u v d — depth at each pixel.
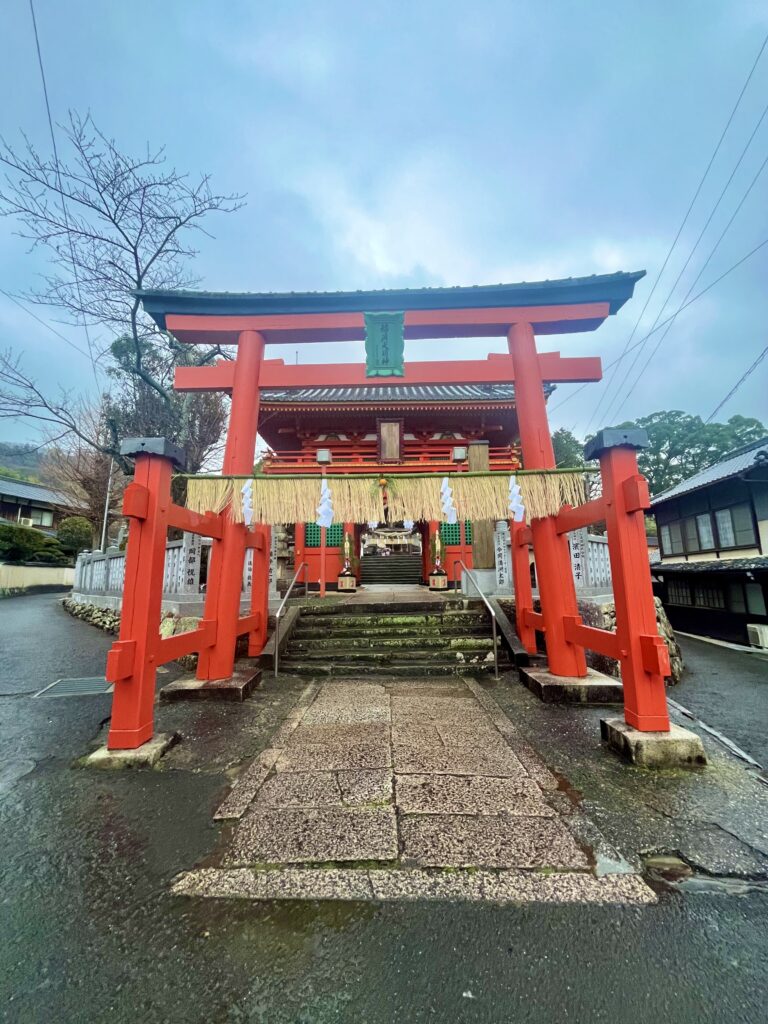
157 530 3.32
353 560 11.16
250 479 4.16
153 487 3.33
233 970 1.41
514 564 5.94
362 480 4.14
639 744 2.91
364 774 2.77
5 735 3.49
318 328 5.41
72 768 2.91
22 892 1.77
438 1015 1.27
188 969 1.42
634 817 2.29
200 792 2.58
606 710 3.99
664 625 6.83
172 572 6.93
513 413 11.10
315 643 5.90
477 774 2.77
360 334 5.58
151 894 1.76
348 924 1.60
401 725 3.61
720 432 21.95
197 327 5.39
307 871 1.88
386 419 11.11
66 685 4.96
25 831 2.20
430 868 1.89
